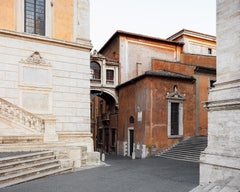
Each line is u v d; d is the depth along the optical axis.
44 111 18.64
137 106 27.66
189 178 12.78
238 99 8.92
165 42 36.47
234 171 8.73
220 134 9.59
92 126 45.97
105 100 37.78
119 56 34.16
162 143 25.55
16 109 16.12
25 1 19.09
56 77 19.28
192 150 22.88
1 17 18.00
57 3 20.02
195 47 38.69
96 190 10.09
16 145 14.95
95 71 33.62
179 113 27.03
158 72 26.38
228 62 9.73
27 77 18.28
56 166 13.54
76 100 19.86
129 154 29.33
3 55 17.66
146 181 11.92
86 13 20.92
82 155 16.56
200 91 28.38
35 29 19.31
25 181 11.09
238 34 9.44
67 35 20.12
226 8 9.97
